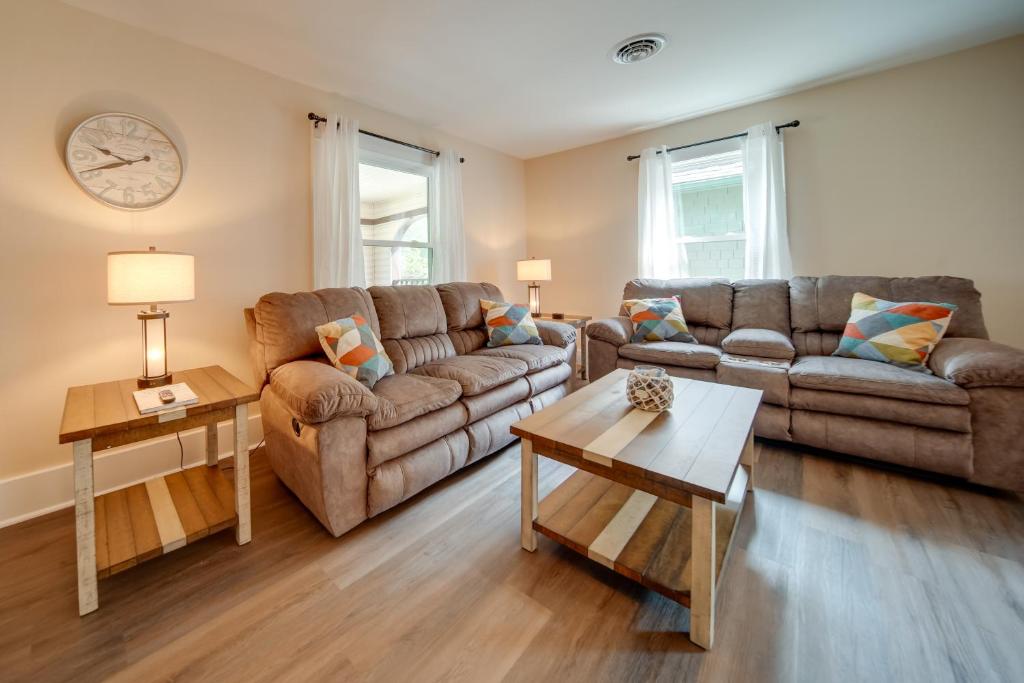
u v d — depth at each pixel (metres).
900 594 1.27
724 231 3.49
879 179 2.78
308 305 2.08
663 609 1.24
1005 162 2.43
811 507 1.73
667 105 3.14
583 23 2.11
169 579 1.38
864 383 2.00
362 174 3.07
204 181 2.22
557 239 4.33
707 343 3.03
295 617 1.22
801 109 2.98
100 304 1.93
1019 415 1.71
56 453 1.84
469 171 3.87
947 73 2.53
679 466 1.17
